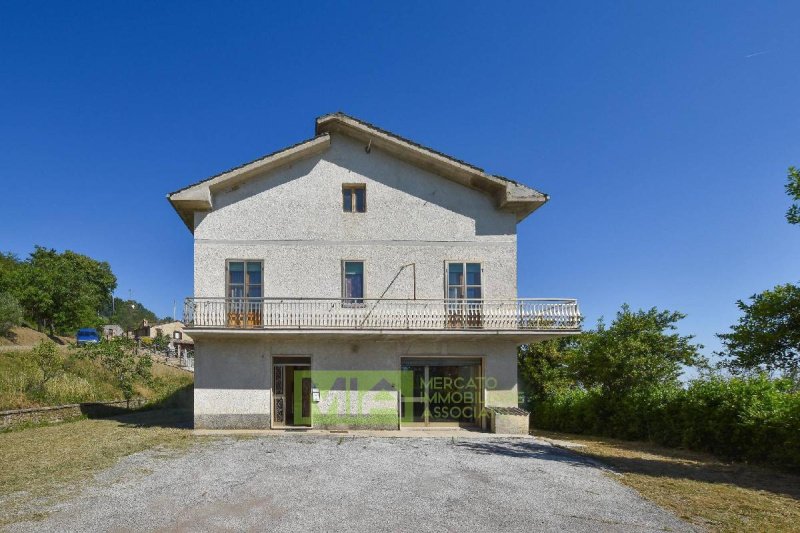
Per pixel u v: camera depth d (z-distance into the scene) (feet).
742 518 23.47
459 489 28.63
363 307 53.67
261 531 21.75
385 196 55.77
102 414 66.74
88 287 192.24
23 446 41.50
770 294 32.96
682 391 46.16
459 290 55.11
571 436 55.52
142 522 22.68
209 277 53.31
